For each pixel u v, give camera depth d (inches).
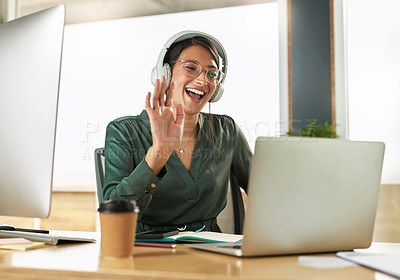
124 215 30.3
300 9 138.5
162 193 61.6
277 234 31.4
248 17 158.9
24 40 38.3
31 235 38.6
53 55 36.2
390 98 132.9
